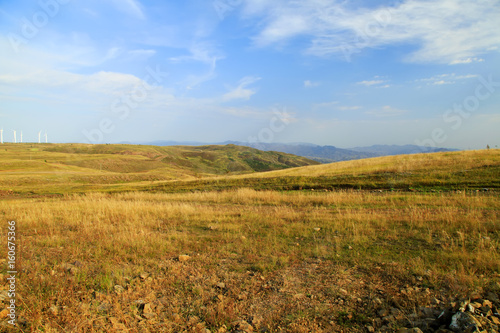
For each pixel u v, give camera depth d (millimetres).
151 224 10406
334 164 38688
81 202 16594
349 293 4629
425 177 21828
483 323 3398
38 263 5867
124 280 5195
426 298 4242
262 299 4543
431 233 8156
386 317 3861
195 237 8531
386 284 4891
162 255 6773
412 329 3439
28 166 76250
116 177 62125
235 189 25688
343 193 18344
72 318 3748
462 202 13242
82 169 86125
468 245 6762
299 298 4531
